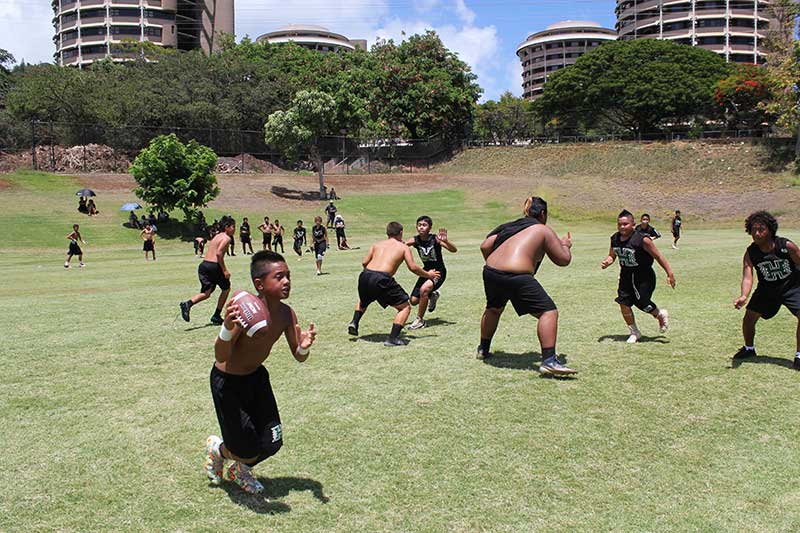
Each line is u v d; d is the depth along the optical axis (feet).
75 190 142.82
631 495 13.53
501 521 12.53
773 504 13.09
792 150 164.66
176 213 132.67
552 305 22.17
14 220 116.57
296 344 13.91
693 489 13.78
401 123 228.22
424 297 30.83
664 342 26.96
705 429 17.08
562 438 16.58
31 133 178.50
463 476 14.51
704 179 164.35
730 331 28.96
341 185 180.24
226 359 12.80
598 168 184.34
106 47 302.25
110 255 96.78
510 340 27.99
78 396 20.79
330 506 13.25
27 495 13.92
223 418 13.24
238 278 55.42
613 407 18.88
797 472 14.51
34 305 39.93
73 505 13.44
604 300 37.81
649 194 157.69
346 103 185.26
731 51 292.40
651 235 39.50
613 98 215.31
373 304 38.27
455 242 98.99
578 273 51.49
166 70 213.46
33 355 26.30
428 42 228.43
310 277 53.72
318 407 19.30
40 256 94.48
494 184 179.73
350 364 24.25
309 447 16.29
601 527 12.26
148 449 16.43
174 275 61.11
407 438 16.75
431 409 18.97
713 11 292.20
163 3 305.32
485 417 18.20
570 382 21.40
